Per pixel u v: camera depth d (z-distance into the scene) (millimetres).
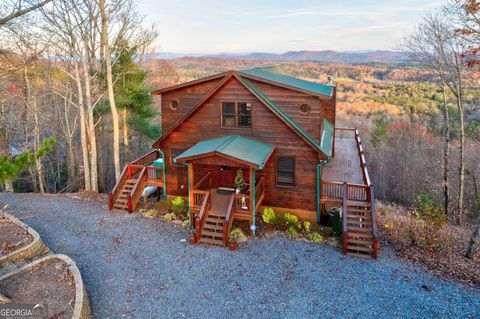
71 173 28219
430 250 13578
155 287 10469
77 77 21172
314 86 17125
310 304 9805
